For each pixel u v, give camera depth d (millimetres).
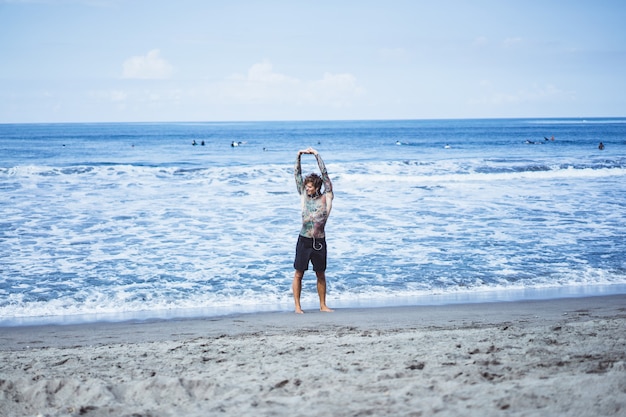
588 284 10719
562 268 11820
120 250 13359
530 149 54906
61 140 77500
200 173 28469
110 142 71750
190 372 4832
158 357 5574
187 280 10953
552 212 18500
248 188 24281
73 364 5418
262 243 14172
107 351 6047
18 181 25344
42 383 4375
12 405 4109
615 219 17234
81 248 13531
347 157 45781
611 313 8273
